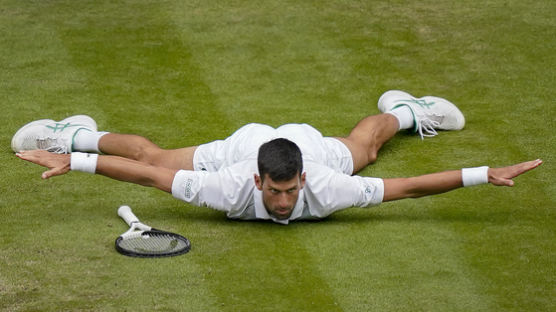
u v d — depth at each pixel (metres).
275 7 35.81
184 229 19.41
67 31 32.97
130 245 18.42
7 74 29.14
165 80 29.19
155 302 16.39
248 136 20.83
